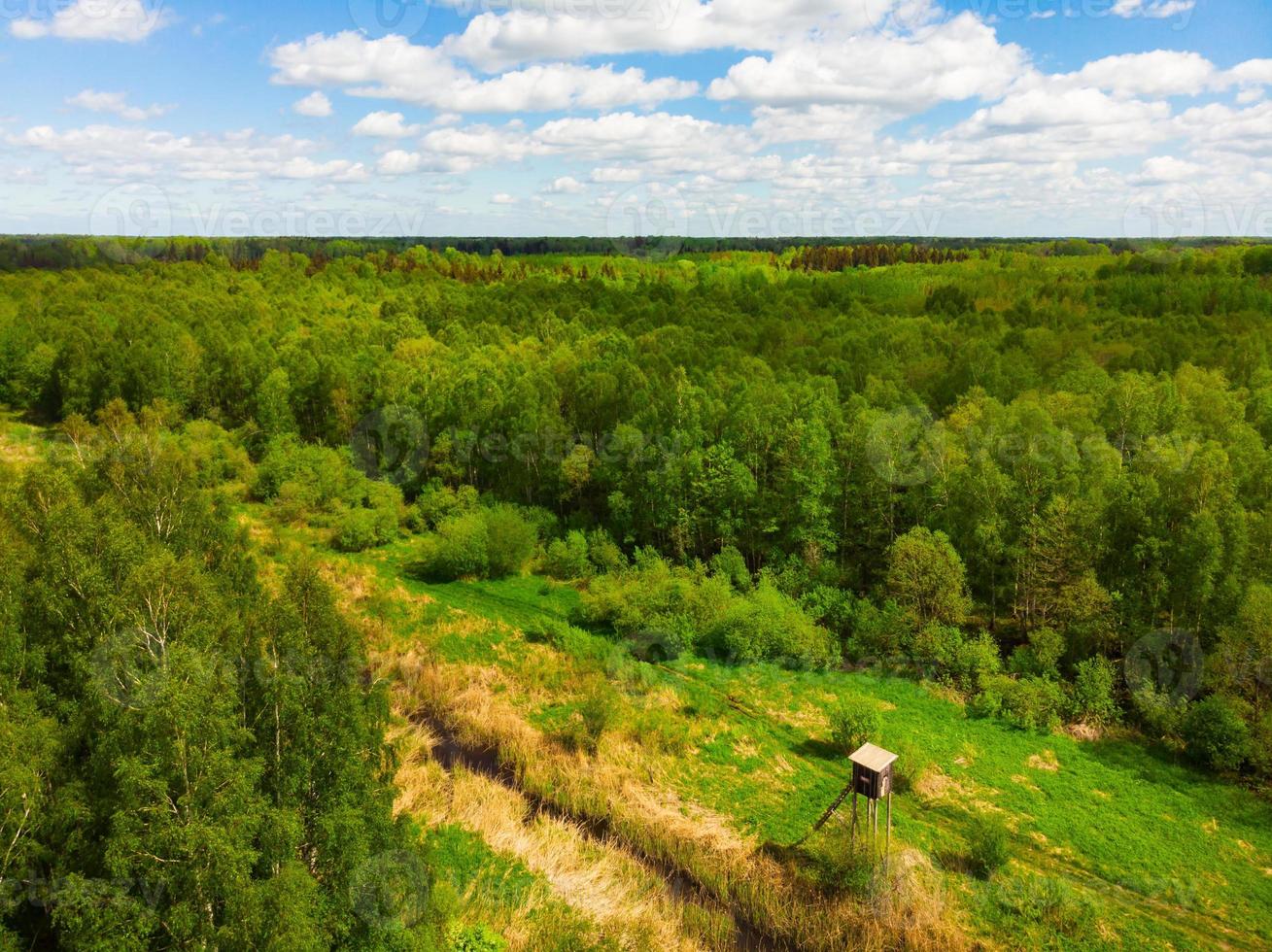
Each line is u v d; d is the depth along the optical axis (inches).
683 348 3491.6
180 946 908.0
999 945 1199.6
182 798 923.4
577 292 5472.4
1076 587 1876.2
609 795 1539.1
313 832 1020.5
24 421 4101.9
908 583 2018.9
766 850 1401.3
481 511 2824.8
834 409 2471.7
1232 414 2301.9
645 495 2625.5
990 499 2071.9
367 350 4028.1
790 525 2395.4
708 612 2155.5
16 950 965.2
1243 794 1531.7
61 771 1065.5
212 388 4025.6
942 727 1760.6
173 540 1668.3
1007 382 2797.7
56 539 1301.7
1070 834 1432.1
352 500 3073.3
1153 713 1710.1
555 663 2031.3
